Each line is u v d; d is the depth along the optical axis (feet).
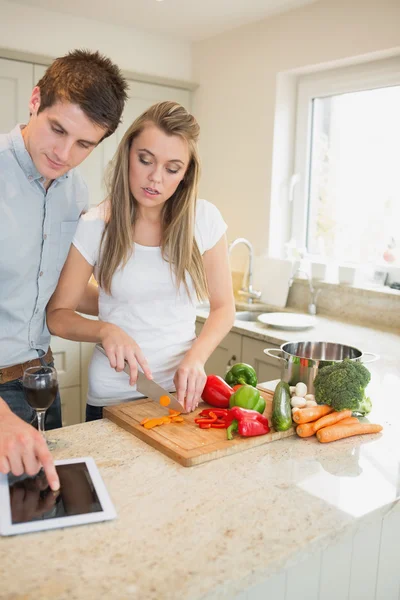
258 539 2.95
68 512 3.10
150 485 3.48
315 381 4.59
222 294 5.43
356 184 9.96
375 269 9.67
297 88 10.59
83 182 5.40
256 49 10.61
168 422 4.35
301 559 2.92
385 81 9.14
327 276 10.33
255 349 8.73
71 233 5.25
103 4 9.75
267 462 3.86
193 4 9.61
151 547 2.85
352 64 9.52
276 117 10.44
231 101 11.28
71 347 10.59
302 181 10.75
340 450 4.12
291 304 10.66
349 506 3.32
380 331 8.79
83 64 3.96
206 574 2.65
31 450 3.24
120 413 4.51
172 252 4.92
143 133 4.42
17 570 2.64
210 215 5.26
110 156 11.01
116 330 4.57
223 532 3.00
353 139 9.91
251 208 11.12
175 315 5.19
